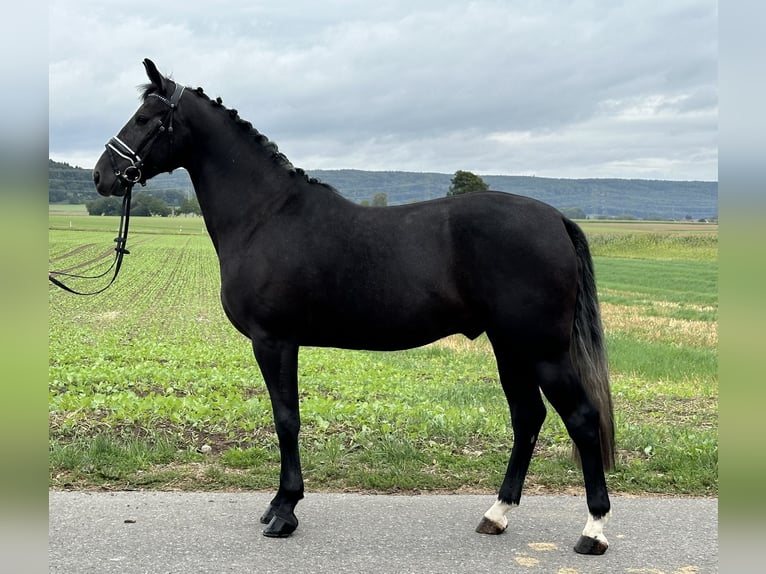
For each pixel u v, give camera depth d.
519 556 3.99
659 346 14.80
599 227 75.06
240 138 4.67
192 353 12.88
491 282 4.08
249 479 5.14
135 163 4.61
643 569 3.82
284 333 4.42
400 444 5.81
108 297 25.59
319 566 3.81
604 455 4.19
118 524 4.34
